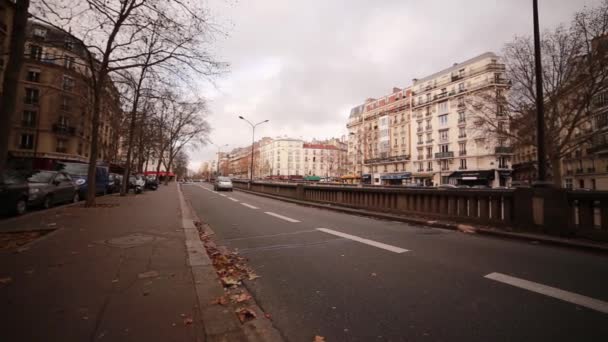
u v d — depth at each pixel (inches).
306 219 372.8
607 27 675.4
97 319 90.2
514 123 885.8
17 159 1250.6
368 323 102.7
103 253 169.5
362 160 2679.6
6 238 209.3
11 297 105.0
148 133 1214.3
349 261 180.7
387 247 217.9
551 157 850.8
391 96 2379.4
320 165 4613.7
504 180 1656.0
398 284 141.4
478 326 100.3
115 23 390.6
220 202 626.5
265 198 773.3
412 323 102.5
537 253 201.5
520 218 264.7
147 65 435.5
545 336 93.7
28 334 80.3
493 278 149.7
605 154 1213.1
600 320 104.8
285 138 4468.5
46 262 149.6
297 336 93.6
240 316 105.1
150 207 431.8
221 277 146.6
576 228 231.8
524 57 834.2
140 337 80.8
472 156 1731.1
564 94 812.6
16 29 214.5
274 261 181.2
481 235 269.0
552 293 130.0
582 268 167.0
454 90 1860.2
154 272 137.8
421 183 2039.9
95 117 433.1
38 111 1305.4
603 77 710.5
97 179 663.8
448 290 133.8
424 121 2060.8
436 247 218.5
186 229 254.5
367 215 411.2
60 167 606.2
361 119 2748.5
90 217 315.6
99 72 433.1
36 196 373.1
